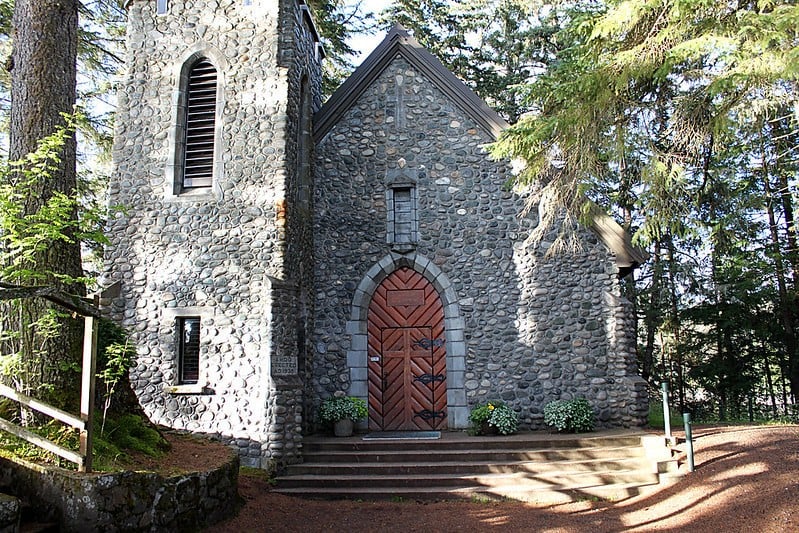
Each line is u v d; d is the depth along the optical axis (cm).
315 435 1102
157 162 1059
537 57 2020
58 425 616
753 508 685
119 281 1027
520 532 706
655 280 1706
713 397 1786
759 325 1634
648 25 736
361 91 1255
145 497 568
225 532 670
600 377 1124
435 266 1189
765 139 988
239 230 1016
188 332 1011
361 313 1192
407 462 940
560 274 1164
